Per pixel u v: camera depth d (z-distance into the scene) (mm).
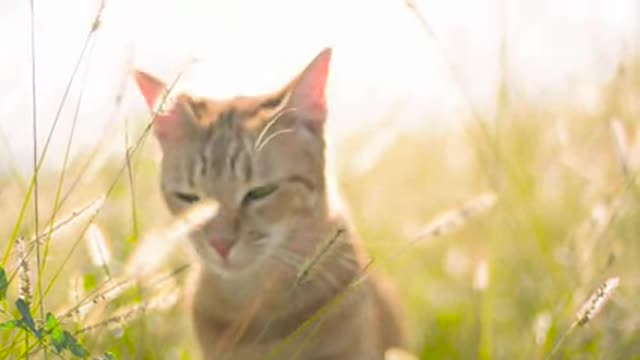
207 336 905
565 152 1109
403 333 1010
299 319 875
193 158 879
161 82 891
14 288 842
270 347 875
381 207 1261
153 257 726
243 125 879
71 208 915
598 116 1123
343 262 882
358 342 885
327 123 909
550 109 1178
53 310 854
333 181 938
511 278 1091
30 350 740
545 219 1117
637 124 1028
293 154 883
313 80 895
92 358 730
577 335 921
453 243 1230
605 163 1092
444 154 1393
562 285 982
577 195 1150
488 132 1093
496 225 1062
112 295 746
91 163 932
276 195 875
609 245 977
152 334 910
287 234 886
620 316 937
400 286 1178
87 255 891
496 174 1028
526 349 966
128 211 1022
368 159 1081
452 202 1274
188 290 932
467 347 1034
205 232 864
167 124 896
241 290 885
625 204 969
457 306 1146
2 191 894
